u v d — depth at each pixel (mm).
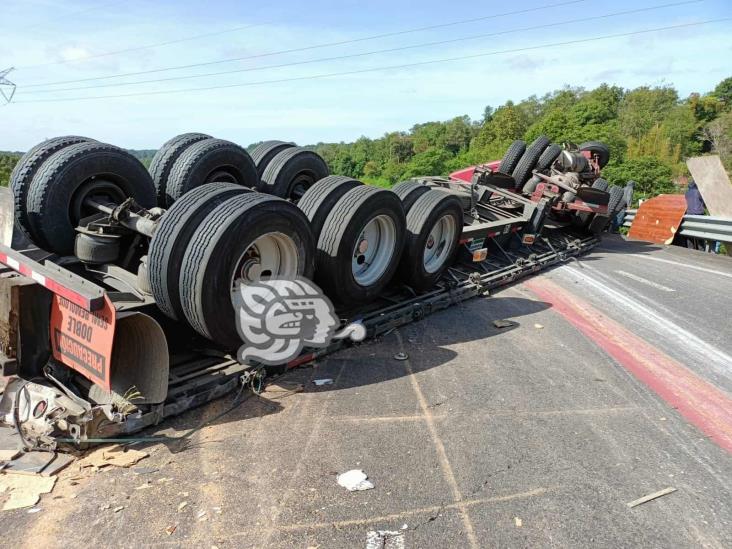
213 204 3627
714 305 7008
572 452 3385
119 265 4289
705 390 4422
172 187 5008
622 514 2807
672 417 3926
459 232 6488
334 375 4418
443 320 6004
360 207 4648
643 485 3070
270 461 3162
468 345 5242
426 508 2787
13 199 4031
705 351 5316
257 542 2508
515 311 6469
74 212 4305
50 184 4098
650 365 4914
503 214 8695
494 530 2645
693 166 12711
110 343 3051
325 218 4703
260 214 3678
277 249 4145
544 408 3979
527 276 8375
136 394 3359
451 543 2541
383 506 2793
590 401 4129
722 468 3287
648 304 6977
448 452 3322
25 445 3141
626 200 14852
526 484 3029
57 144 4402
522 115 91812
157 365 3379
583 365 4855
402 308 5734
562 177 10055
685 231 12273
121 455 3170
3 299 3471
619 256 10633
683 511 2854
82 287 3154
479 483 3018
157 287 3609
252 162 5578
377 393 4109
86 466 3049
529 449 3396
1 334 3500
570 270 8992
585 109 68812
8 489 2811
